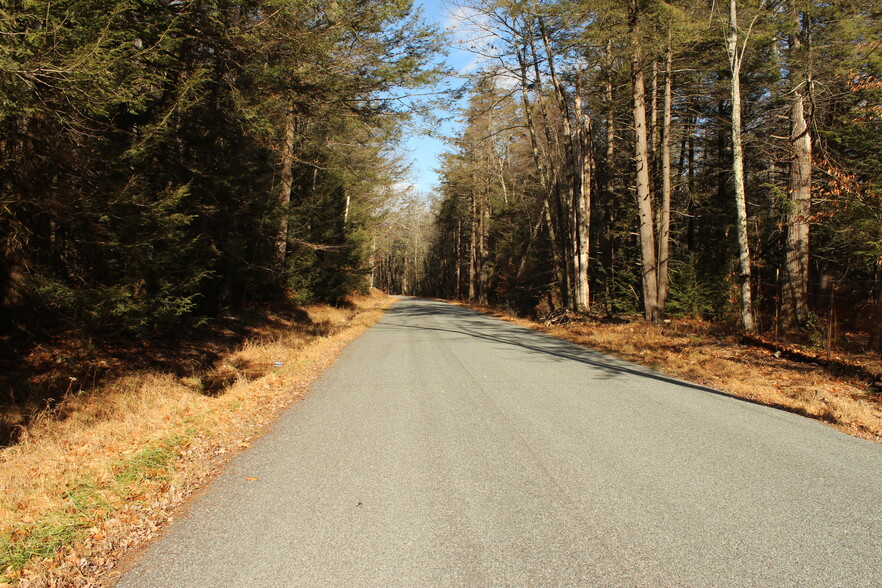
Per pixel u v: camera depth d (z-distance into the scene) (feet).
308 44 30.99
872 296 51.65
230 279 46.91
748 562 9.84
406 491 13.37
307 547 10.57
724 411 21.61
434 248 256.73
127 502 13.10
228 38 28.86
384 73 36.11
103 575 9.78
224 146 38.58
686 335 47.52
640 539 10.77
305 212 63.16
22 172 21.94
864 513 11.98
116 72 20.57
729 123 62.34
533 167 103.45
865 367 30.66
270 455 16.47
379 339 50.37
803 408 22.40
